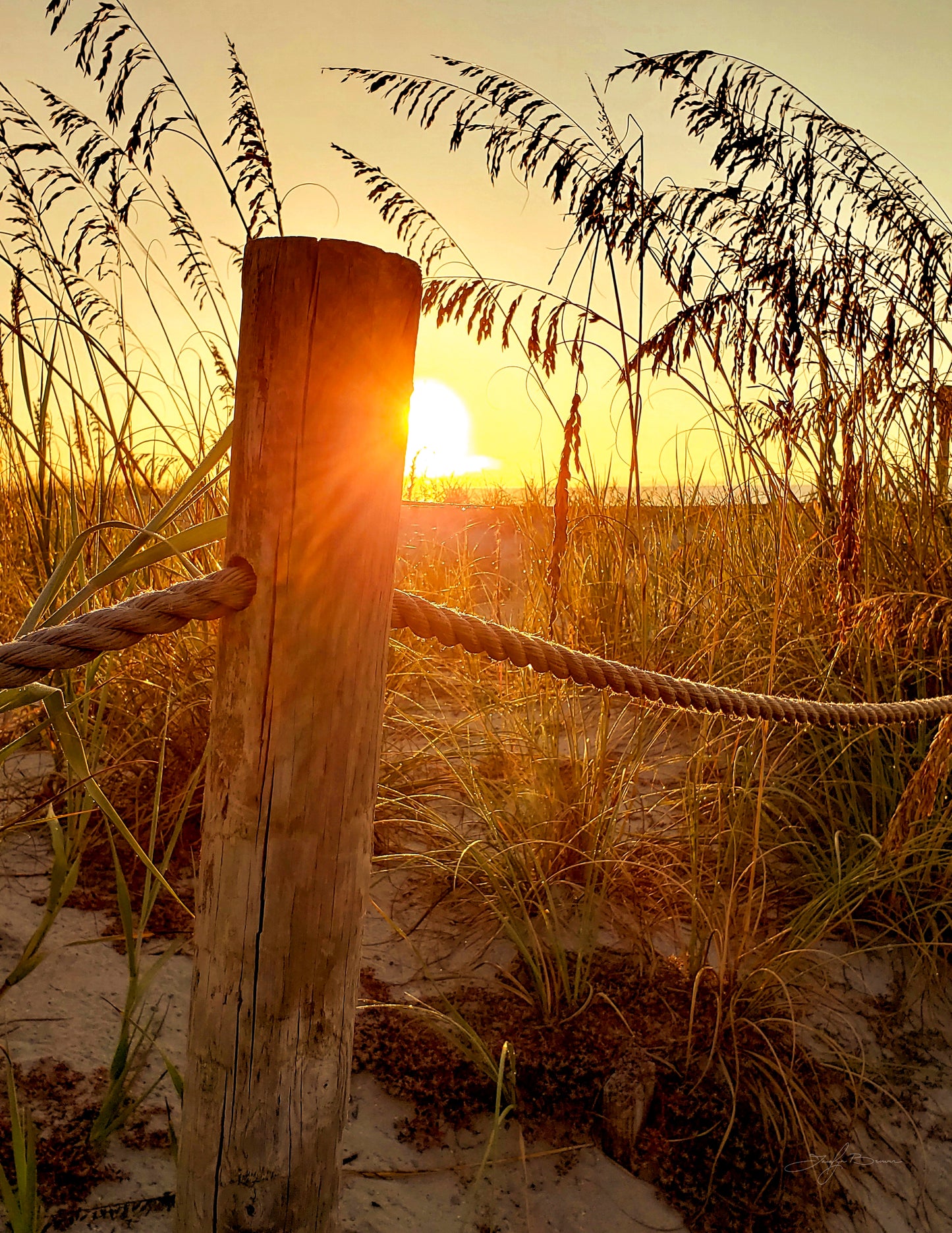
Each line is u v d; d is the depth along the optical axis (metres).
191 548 1.24
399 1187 1.85
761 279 2.53
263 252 0.99
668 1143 2.01
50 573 2.78
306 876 1.09
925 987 2.57
